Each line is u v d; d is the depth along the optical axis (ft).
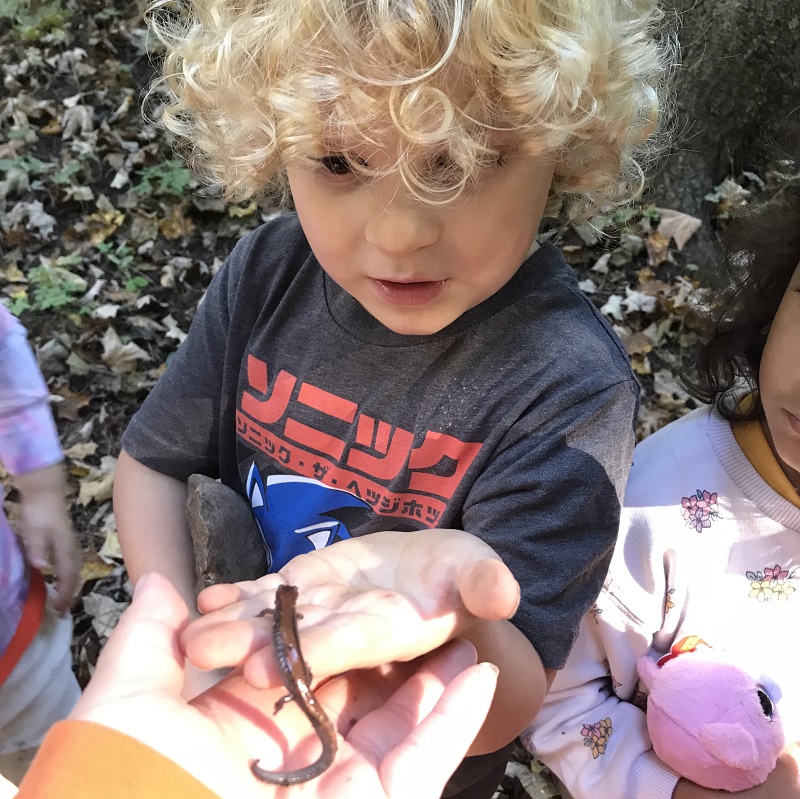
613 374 1.28
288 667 0.85
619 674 1.66
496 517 1.25
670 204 3.55
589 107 1.10
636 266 3.50
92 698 0.83
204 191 4.11
